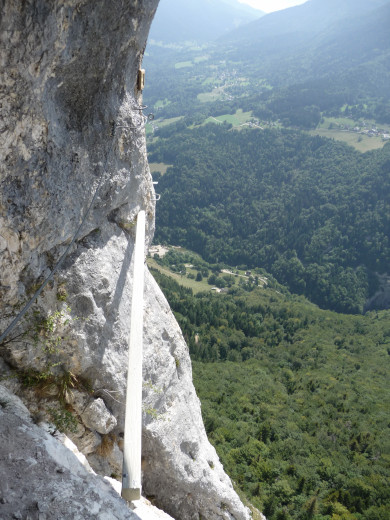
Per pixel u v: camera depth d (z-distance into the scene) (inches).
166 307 410.6
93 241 301.0
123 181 319.9
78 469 238.8
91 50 232.7
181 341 414.9
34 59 196.7
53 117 226.4
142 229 327.0
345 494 1667.1
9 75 193.0
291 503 1593.3
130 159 323.9
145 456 339.6
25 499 196.7
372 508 1638.8
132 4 247.0
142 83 322.7
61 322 269.3
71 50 216.2
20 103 203.6
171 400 378.6
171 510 361.1
